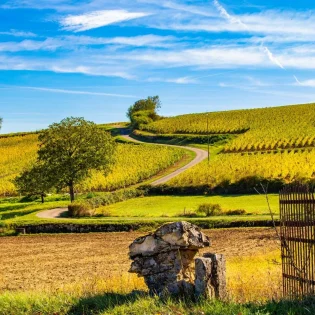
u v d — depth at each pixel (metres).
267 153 97.81
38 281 23.02
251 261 22.23
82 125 75.75
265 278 14.67
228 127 133.25
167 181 76.50
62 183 74.62
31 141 161.12
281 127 122.31
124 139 145.50
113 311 10.84
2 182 102.69
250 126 130.38
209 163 88.25
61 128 75.00
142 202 66.69
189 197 68.25
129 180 87.19
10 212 67.62
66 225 46.69
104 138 77.12
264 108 168.50
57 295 13.01
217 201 61.84
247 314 9.60
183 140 129.62
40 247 37.34
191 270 12.77
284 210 11.05
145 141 139.88
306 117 134.88
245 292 12.23
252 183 66.88
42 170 75.62
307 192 10.54
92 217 54.03
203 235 12.73
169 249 12.48
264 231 38.16
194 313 10.09
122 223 45.66
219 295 11.34
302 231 10.69
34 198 87.25
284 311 9.59
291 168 71.06
